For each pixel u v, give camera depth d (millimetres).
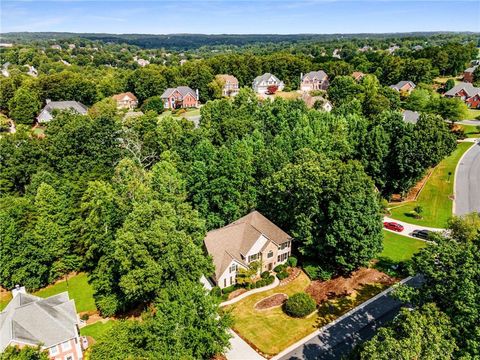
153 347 31000
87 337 42156
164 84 152125
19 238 48906
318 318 43188
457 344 27297
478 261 29438
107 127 73812
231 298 47094
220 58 175125
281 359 37531
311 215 51906
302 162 57500
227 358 37750
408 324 27438
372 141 71438
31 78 148125
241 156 59500
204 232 51125
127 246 40281
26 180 68812
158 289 40062
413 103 110938
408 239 59438
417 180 74500
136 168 61406
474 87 130500
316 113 85938
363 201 47594
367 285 48562
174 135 76188
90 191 52750
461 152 90125
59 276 53188
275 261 52781
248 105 102188
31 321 36375
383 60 168375
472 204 68188
